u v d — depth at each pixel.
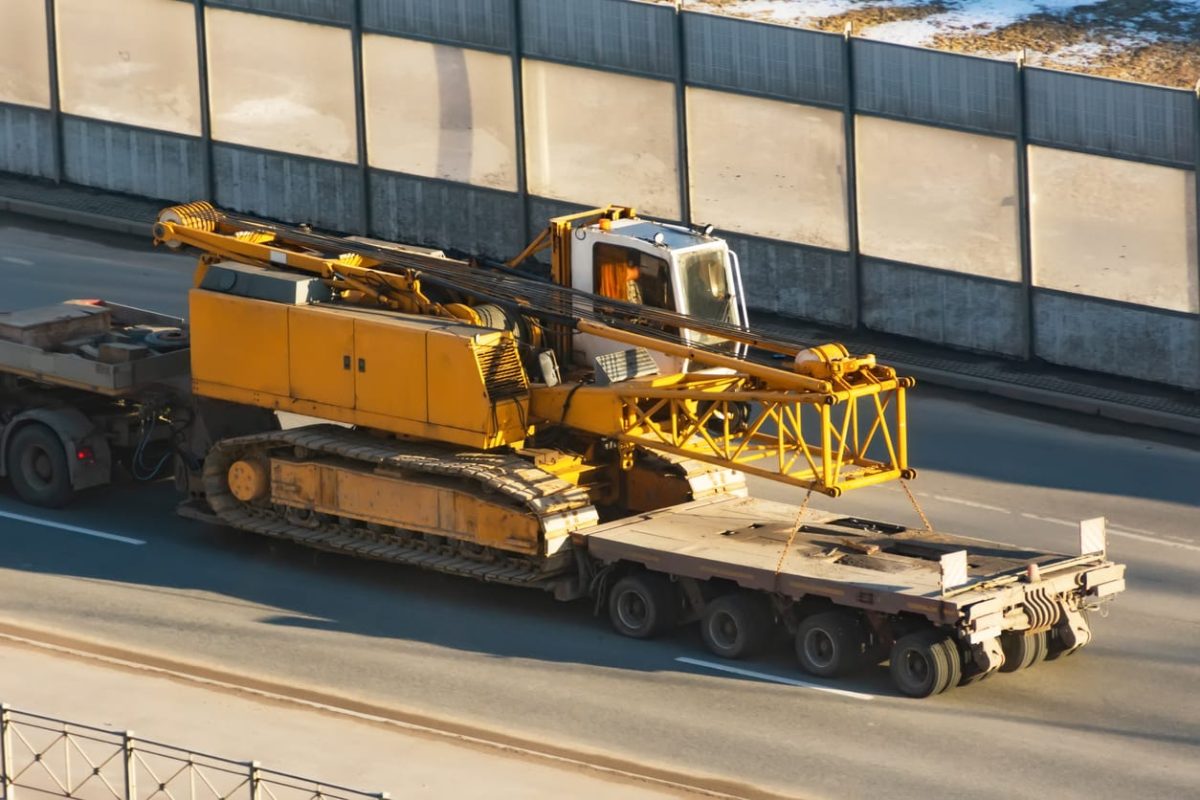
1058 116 92.69
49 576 70.56
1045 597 61.00
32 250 111.19
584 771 53.88
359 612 67.81
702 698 60.56
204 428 75.19
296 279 71.69
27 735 54.97
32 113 120.69
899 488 82.56
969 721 59.03
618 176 105.56
